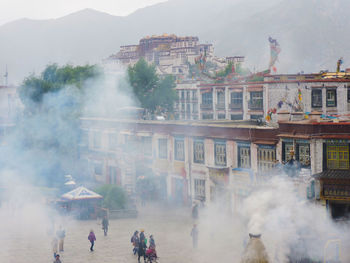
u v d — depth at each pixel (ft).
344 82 237.25
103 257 115.85
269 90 248.32
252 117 258.78
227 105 277.64
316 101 236.43
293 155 128.57
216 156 159.02
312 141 123.95
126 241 130.31
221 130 155.53
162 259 111.96
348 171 120.06
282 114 133.69
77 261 112.68
